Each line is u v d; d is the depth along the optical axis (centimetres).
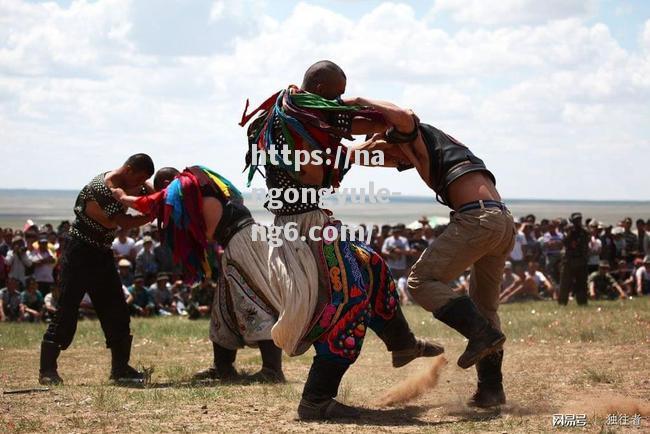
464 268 709
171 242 833
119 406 733
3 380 954
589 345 1220
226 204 868
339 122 692
